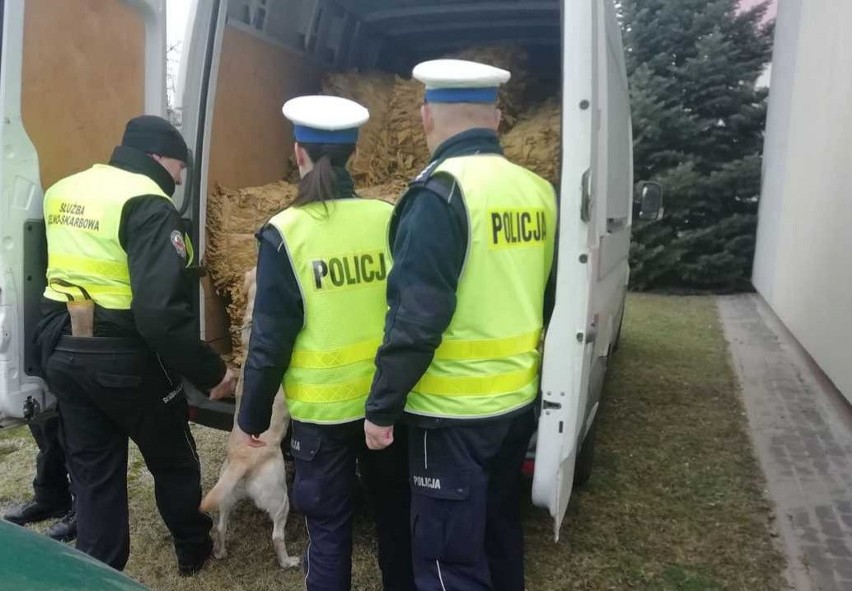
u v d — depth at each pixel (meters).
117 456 2.64
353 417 2.30
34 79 2.54
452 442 2.07
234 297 3.59
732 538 3.32
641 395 5.47
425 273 1.92
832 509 3.60
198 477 2.90
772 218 9.19
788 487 3.87
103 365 2.45
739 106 10.79
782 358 6.67
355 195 2.41
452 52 4.64
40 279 2.61
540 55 4.85
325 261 2.21
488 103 2.13
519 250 2.10
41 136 2.59
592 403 3.06
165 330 2.38
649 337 7.58
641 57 11.21
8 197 2.47
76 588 1.46
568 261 2.17
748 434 4.66
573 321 2.19
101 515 2.61
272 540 3.27
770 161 9.79
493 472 2.22
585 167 2.14
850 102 5.34
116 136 2.99
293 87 4.29
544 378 2.22
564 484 2.27
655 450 4.37
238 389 2.96
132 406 2.54
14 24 2.41
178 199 3.46
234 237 3.59
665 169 11.04
